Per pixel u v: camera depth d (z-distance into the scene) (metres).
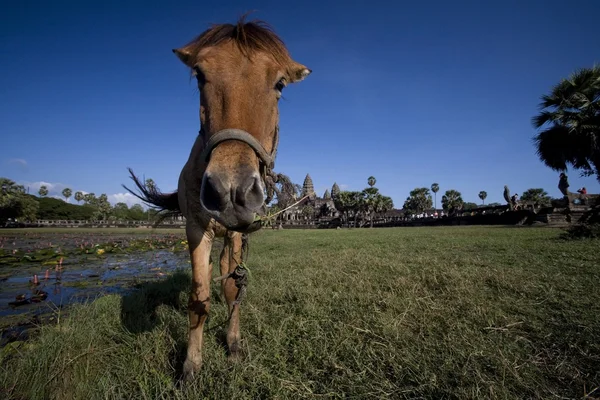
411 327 2.98
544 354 2.43
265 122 2.04
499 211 29.05
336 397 2.01
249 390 2.09
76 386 2.14
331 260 6.45
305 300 3.70
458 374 2.06
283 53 2.30
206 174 1.60
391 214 76.88
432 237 12.16
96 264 9.16
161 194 4.05
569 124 16.38
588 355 2.31
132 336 2.96
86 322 3.17
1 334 3.34
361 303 3.57
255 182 1.62
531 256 6.20
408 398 1.93
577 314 3.05
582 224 9.33
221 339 2.96
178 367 2.48
